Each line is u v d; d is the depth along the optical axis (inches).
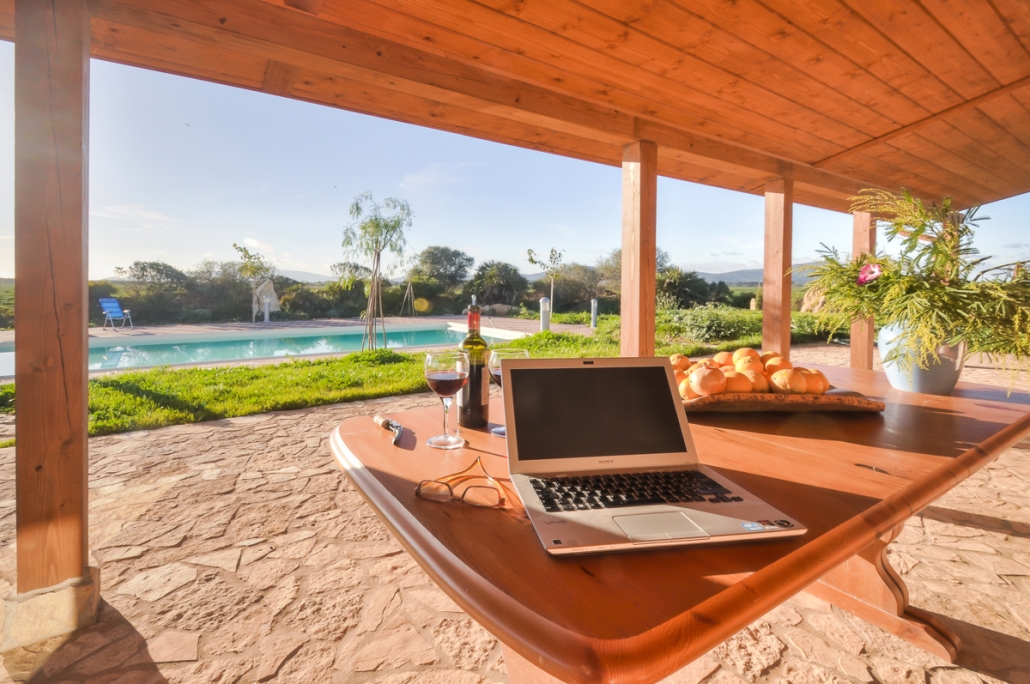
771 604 20.5
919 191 194.2
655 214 129.6
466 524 27.1
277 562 82.0
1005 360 59.2
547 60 95.9
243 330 591.8
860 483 33.0
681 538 23.7
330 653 62.2
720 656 61.8
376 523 95.2
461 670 59.6
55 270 64.1
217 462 127.5
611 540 23.4
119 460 128.9
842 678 58.0
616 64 99.0
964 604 71.1
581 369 36.2
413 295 884.0
